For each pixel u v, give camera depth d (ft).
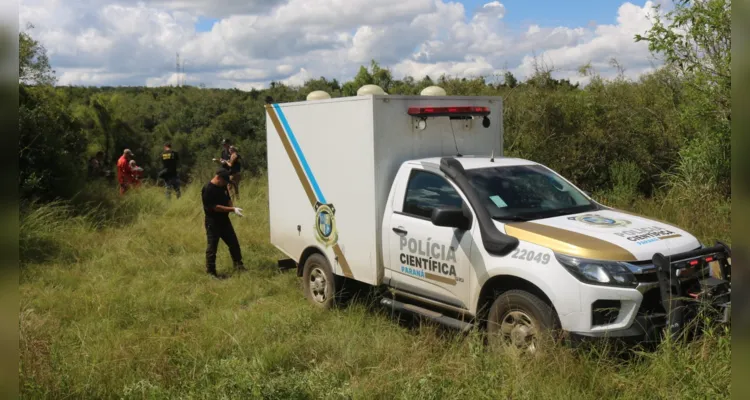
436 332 18.08
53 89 46.32
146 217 40.04
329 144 21.57
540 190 18.53
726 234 26.02
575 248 14.88
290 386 14.06
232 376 14.57
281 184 24.79
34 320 19.86
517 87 40.52
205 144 84.07
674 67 30.50
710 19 27.53
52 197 40.60
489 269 16.22
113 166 72.28
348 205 20.86
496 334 16.15
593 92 39.29
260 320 20.18
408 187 19.29
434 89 21.90
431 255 18.01
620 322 14.37
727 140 29.76
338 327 19.22
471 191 17.37
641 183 37.52
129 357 17.21
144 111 94.17
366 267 20.29
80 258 30.58
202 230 36.04
